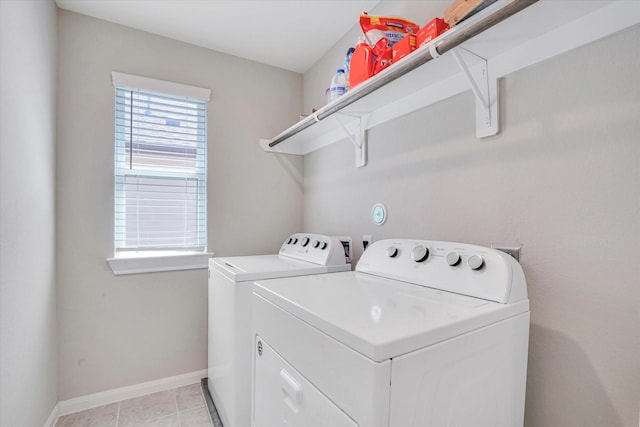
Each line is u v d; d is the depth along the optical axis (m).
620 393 0.79
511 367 0.85
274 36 2.05
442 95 1.27
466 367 0.74
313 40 2.10
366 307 0.83
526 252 1.00
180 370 2.05
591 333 0.85
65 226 1.75
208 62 2.18
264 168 2.37
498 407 0.81
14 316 1.19
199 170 2.18
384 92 1.39
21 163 1.26
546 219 0.95
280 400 0.93
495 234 1.09
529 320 0.91
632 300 0.78
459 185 1.22
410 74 1.21
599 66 0.83
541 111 0.96
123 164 1.94
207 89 2.16
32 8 1.39
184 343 2.07
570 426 0.88
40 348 1.48
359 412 0.62
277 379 0.95
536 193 0.97
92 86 1.83
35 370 1.42
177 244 2.09
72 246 1.77
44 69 1.54
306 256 1.78
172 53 2.06
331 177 2.11
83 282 1.80
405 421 0.62
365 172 1.77
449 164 1.26
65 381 1.74
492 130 1.08
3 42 1.11
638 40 0.77
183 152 2.12
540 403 0.95
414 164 1.44
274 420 0.97
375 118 1.66
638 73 0.77
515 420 0.87
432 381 0.67
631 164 0.78
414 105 1.41
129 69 1.93
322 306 0.84
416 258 1.15
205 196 2.16
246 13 1.81
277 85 2.45
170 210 2.07
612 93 0.81
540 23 0.88
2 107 1.11
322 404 0.73
